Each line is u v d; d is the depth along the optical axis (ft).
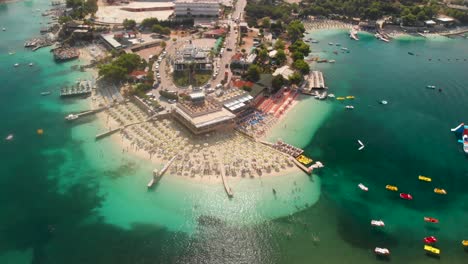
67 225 475.72
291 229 476.54
